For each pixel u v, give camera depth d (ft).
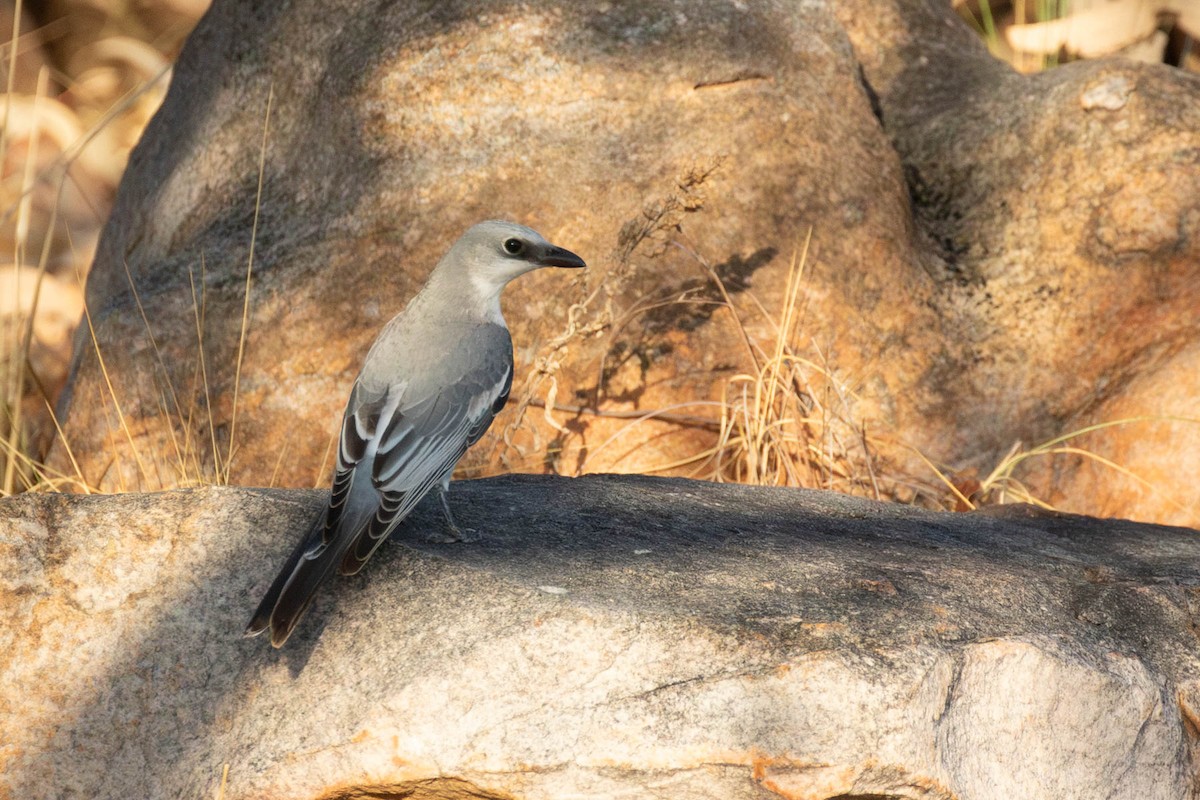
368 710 20.07
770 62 39.01
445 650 20.56
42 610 22.24
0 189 63.21
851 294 37.50
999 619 22.35
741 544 25.25
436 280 27.04
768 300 36.94
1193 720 22.82
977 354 38.11
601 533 25.29
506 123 37.81
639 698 19.49
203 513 23.41
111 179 67.00
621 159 37.32
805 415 36.60
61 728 21.17
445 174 37.40
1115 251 37.96
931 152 42.37
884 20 45.91
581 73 37.99
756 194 37.47
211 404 37.01
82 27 77.87
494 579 21.95
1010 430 37.45
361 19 39.83
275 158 40.57
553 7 38.83
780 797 18.78
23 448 40.88
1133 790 22.03
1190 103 38.99
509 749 19.21
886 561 24.76
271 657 21.31
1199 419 36.06
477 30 38.45
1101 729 21.71
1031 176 39.99
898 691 19.40
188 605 22.24
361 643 21.17
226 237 39.34
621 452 35.91
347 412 24.58
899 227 38.88
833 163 38.63
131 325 38.19
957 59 45.06
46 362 50.03
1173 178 37.76
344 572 20.92
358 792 19.77
